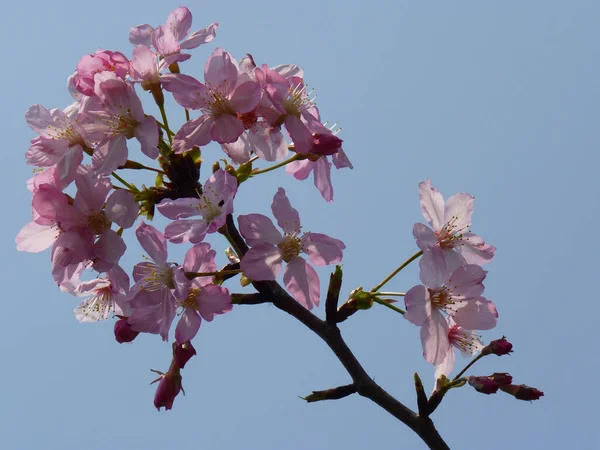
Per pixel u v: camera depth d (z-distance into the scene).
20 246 5.08
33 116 5.07
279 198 4.73
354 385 4.65
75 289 5.32
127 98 4.79
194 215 4.71
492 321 4.81
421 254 4.90
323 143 4.83
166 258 4.62
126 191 4.72
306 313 4.74
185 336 4.55
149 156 4.70
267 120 4.86
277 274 4.57
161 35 5.04
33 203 4.66
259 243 4.59
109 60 4.88
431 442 4.57
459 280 4.78
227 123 4.77
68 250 4.63
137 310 4.58
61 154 4.95
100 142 4.80
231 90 4.79
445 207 5.20
